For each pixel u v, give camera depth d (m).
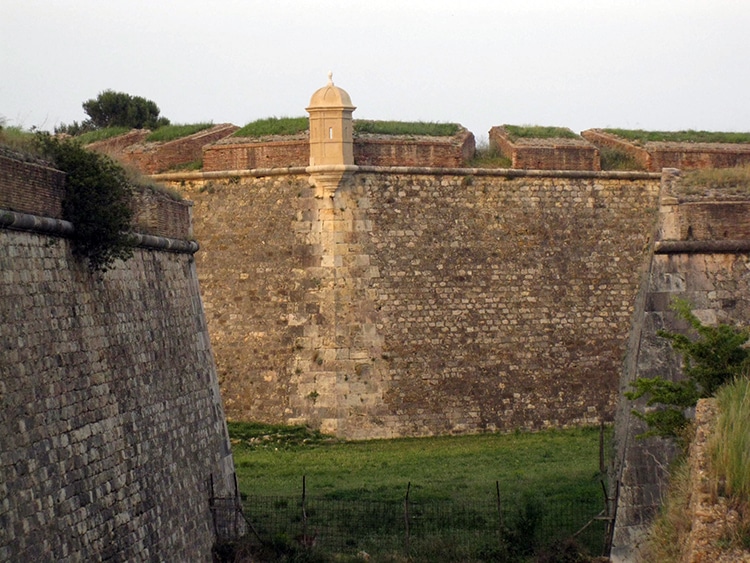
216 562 26.03
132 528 21.86
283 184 41.47
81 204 21.00
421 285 41.31
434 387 41.00
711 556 18.22
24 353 18.58
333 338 40.56
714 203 27.12
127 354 22.95
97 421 21.00
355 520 29.19
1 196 18.33
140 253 24.59
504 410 41.56
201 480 26.30
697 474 19.55
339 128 40.62
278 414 40.56
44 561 18.28
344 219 40.81
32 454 18.41
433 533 28.42
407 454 37.81
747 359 24.75
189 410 26.28
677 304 25.47
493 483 32.78
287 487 32.72
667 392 25.02
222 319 41.75
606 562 26.56
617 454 28.75
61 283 20.27
